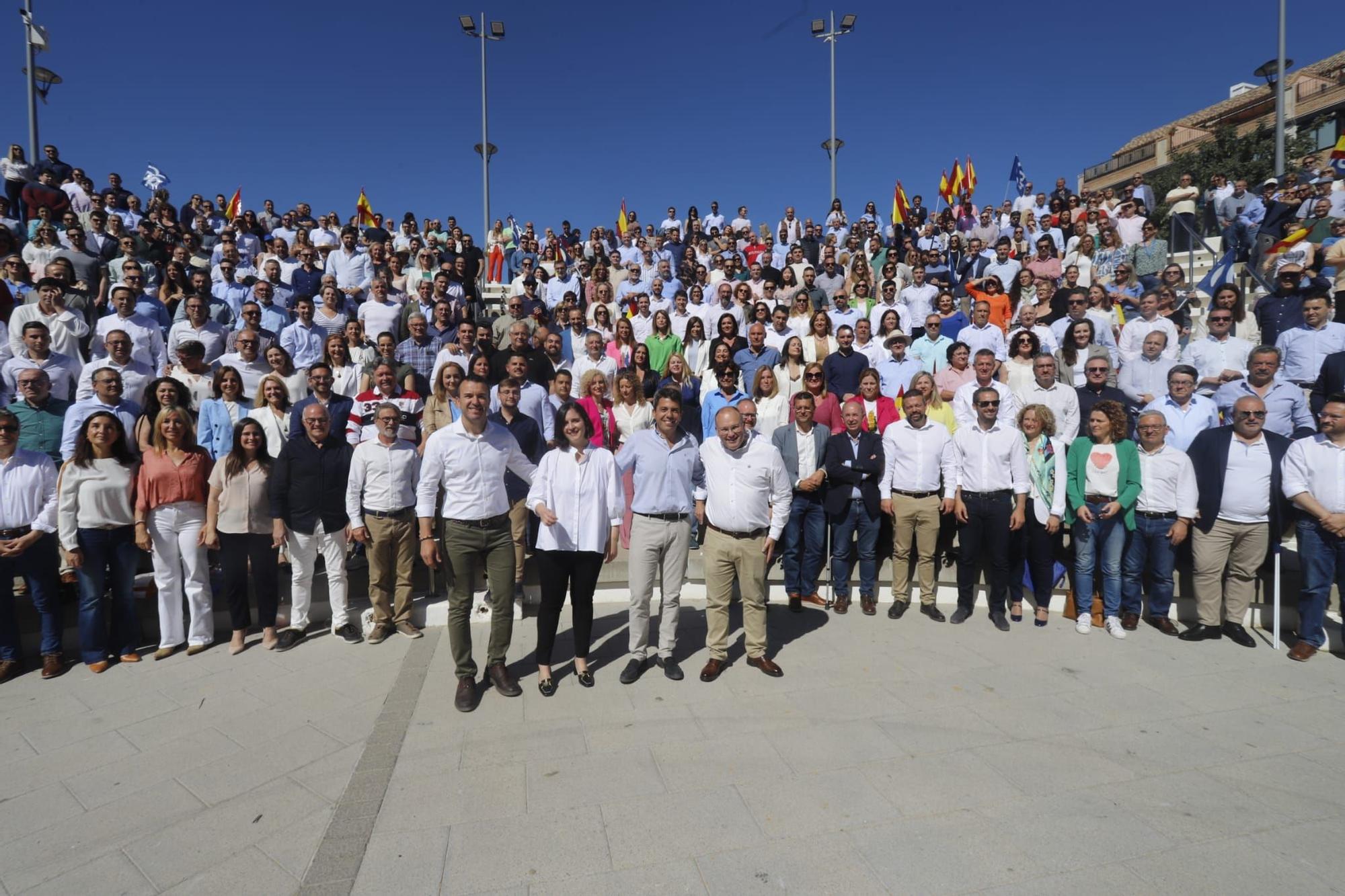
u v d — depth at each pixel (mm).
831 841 2965
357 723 4176
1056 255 11922
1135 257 10742
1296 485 5027
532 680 4746
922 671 4852
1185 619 5961
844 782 3420
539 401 6379
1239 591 5391
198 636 5359
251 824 3213
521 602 6059
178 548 5285
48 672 4926
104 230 10438
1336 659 5059
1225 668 4891
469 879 2760
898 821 3104
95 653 5035
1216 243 12922
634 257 15734
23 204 11586
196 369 6707
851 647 5316
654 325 8805
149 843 3092
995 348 8344
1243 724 4043
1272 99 26828
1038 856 2857
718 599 4785
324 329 8812
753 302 10156
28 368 6086
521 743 3859
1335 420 4859
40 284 6746
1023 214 15211
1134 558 5617
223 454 6082
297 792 3459
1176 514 5488
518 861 2861
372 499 5398
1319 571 5004
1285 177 12859
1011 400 6488
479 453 4438
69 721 4273
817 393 6785
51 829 3211
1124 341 7965
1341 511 4898
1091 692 4492
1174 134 31953
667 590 4730
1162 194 22031
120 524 5090
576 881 2742
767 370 6965
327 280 9383
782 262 15680
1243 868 2779
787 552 6199
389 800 3309
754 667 4910
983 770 3527
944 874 2748
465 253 12781
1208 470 5359
